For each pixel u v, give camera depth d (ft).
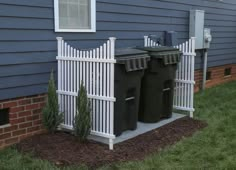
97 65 15.02
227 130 17.99
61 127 16.37
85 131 14.80
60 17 16.47
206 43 28.25
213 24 30.83
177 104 20.81
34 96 15.78
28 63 15.33
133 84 16.47
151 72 18.04
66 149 14.37
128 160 13.88
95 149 14.53
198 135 17.28
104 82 14.89
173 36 23.57
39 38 15.61
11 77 14.78
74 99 15.88
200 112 21.58
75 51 15.62
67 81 16.07
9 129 14.96
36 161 13.38
